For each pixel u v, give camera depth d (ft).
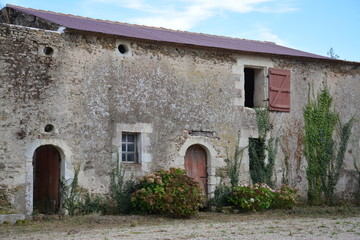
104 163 44.16
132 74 46.14
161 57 47.80
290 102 54.60
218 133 50.37
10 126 40.34
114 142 44.75
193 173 49.49
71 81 43.21
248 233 33.63
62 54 42.98
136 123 45.93
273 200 49.47
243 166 51.42
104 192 44.04
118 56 45.60
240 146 51.42
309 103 55.72
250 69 57.72
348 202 56.70
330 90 57.16
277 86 53.67
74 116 43.11
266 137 52.85
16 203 40.06
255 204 47.62
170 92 47.98
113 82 45.14
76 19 50.83
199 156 50.06
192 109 49.06
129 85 45.88
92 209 42.98
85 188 43.14
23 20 49.29
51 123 42.04
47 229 35.63
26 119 41.04
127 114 45.55
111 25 51.49
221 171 50.21
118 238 31.19
